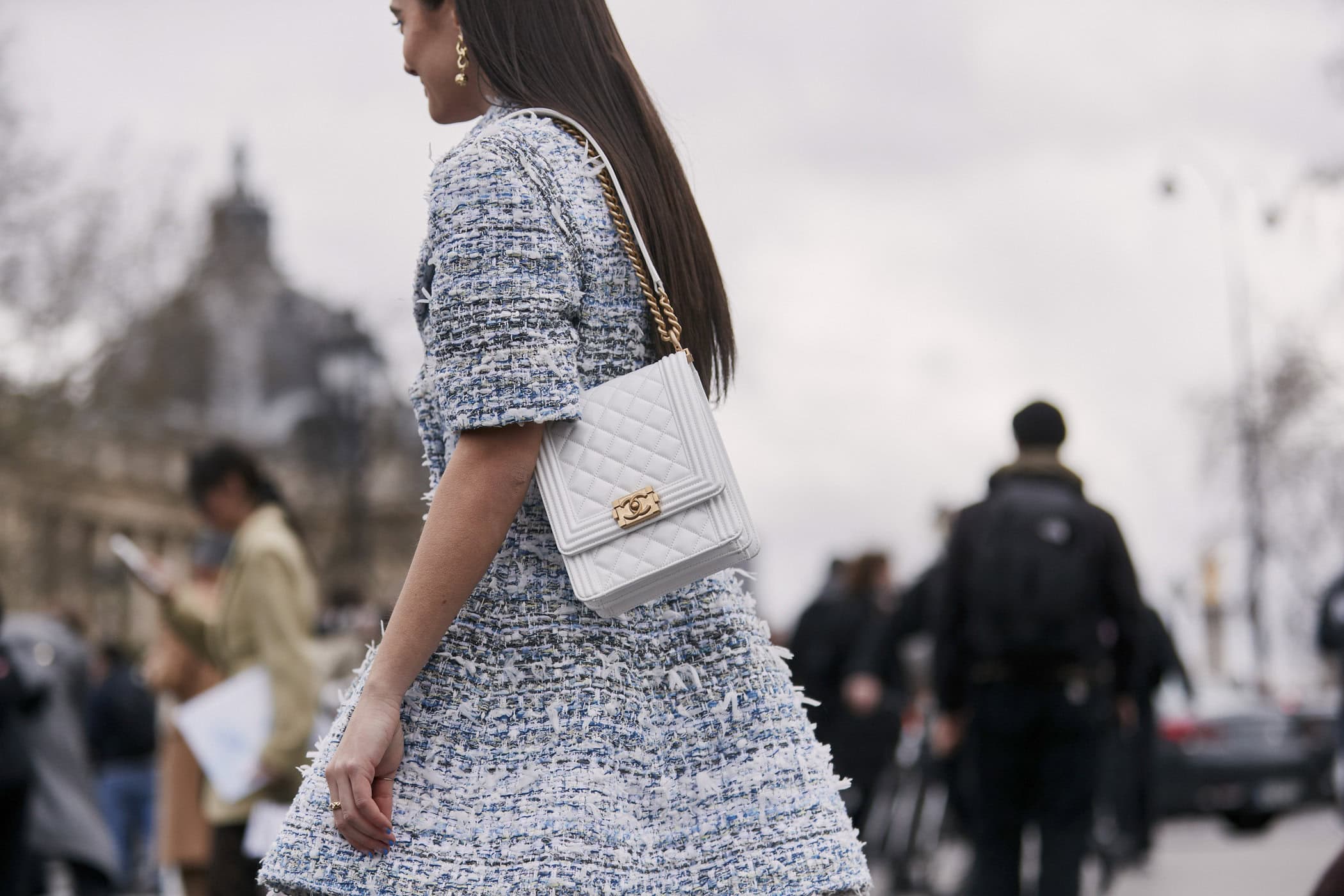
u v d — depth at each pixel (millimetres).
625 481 2432
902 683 12188
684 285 2619
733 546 2410
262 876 2410
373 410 33562
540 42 2666
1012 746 7402
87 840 9523
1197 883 13078
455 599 2385
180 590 7320
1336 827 21609
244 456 7156
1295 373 42812
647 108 2707
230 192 44312
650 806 2439
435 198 2482
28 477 38656
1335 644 10523
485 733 2410
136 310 37406
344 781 2342
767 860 2412
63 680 10570
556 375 2406
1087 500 7566
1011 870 7500
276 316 46938
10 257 35062
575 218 2502
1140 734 12789
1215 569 42344
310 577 6840
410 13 2768
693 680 2488
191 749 7098
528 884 2328
